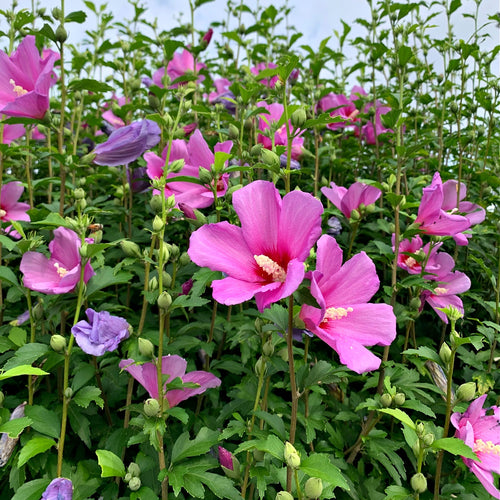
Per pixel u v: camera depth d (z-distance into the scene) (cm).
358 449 61
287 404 63
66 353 53
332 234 81
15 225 56
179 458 53
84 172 76
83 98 85
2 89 67
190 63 103
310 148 103
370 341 47
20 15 74
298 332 51
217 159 59
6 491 60
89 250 54
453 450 47
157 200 57
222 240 48
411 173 99
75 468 59
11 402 62
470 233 74
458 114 83
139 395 64
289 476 47
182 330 65
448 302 71
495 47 85
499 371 70
